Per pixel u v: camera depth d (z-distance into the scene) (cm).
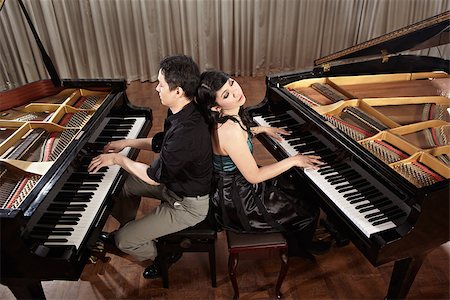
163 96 170
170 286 225
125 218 233
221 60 556
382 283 225
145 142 222
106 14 499
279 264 239
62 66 521
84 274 234
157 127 398
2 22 474
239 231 191
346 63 276
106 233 250
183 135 169
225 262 241
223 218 193
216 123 176
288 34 546
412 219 155
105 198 190
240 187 194
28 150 202
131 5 495
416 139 204
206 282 227
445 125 213
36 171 179
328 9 529
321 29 541
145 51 526
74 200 186
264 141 243
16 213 141
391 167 172
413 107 244
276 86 256
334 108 232
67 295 220
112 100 252
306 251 238
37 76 518
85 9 491
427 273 228
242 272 233
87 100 267
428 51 561
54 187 165
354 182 189
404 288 184
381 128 215
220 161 192
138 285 226
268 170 185
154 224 193
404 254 162
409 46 243
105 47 522
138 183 222
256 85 523
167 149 171
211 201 199
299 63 565
